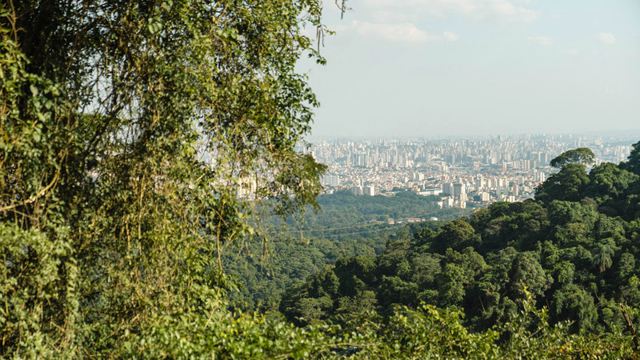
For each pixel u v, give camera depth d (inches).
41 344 205.5
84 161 231.0
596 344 278.8
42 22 225.5
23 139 201.5
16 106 201.2
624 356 276.5
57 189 224.1
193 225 242.2
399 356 222.7
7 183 209.3
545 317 271.7
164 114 229.8
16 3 216.7
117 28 228.8
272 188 263.0
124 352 208.7
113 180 235.6
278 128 261.4
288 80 270.5
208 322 201.5
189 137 235.1
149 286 232.5
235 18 247.8
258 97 251.4
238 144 254.4
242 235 245.0
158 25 213.8
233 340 186.5
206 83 230.4
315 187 266.7
